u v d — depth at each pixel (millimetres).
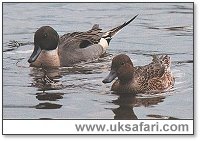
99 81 17781
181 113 15336
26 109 15602
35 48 19984
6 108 15680
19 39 22031
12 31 22781
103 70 19125
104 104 15906
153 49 20797
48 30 20109
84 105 15820
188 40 21547
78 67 19688
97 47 20906
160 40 21656
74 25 23516
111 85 17391
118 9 25219
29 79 18047
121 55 17047
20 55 20469
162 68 17625
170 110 15523
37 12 24875
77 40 20828
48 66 19750
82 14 24703
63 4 25875
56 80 17922
